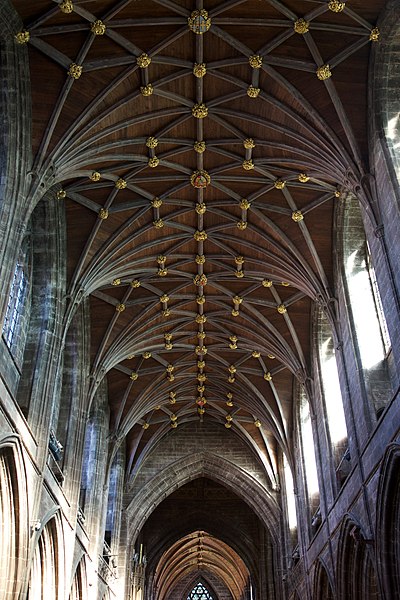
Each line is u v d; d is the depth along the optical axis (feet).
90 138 68.33
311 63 64.44
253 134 74.13
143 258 88.94
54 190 74.28
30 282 74.64
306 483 104.78
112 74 65.26
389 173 61.21
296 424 112.16
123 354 102.42
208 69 67.00
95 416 110.32
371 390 71.15
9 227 58.34
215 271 94.38
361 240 80.53
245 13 61.62
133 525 126.72
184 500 163.22
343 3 59.11
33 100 63.93
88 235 80.07
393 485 61.21
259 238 86.84
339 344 80.28
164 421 131.34
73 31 60.54
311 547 98.73
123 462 129.49
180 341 110.22
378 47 62.75
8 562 57.31
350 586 77.56
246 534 159.43
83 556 91.66
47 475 68.90
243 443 135.64
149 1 59.67
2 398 54.65
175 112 71.41
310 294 85.81
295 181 77.36
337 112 66.23
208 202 83.46
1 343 62.49
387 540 62.59
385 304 62.64
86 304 92.73
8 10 57.47
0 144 60.95
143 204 81.41
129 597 125.29
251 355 111.75
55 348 73.15
